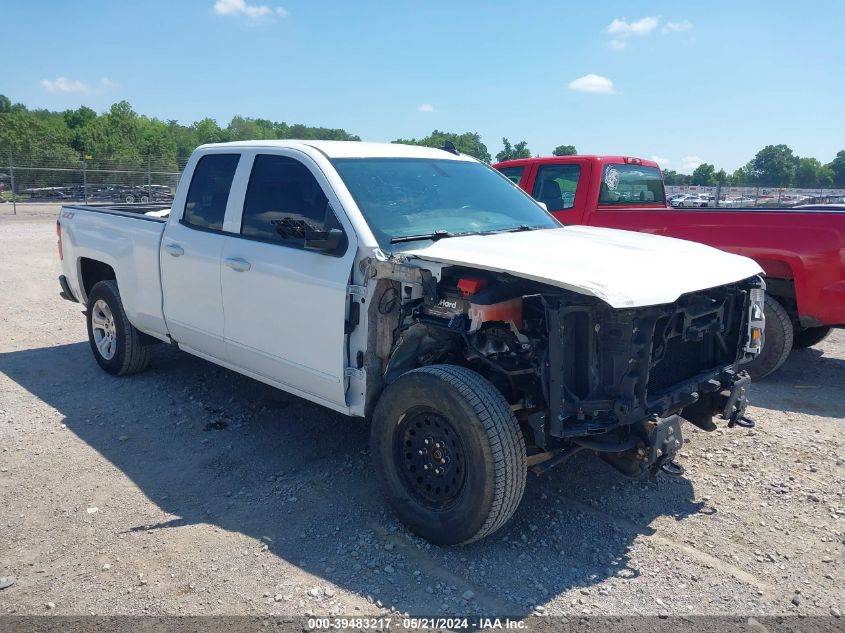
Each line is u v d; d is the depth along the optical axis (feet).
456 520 11.39
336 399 13.57
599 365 11.13
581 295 10.86
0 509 13.21
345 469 14.94
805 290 19.17
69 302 32.22
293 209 14.47
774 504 13.52
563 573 11.29
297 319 13.87
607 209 23.90
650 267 11.93
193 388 19.80
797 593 10.76
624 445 11.28
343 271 12.94
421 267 12.01
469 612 10.29
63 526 12.64
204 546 12.02
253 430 16.98
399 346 12.73
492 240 13.39
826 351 24.70
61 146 172.35
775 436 16.71
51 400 18.95
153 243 17.88
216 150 16.75
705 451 15.88
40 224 80.84
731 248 20.36
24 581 11.03
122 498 13.70
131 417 17.76
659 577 11.18
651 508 13.39
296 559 11.64
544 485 14.26
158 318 18.19
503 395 11.96
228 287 15.49
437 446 11.80
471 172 17.03
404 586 10.91
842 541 12.21
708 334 13.24
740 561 11.64
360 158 14.93
